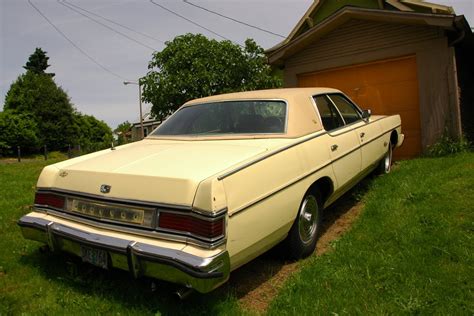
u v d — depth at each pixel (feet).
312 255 11.32
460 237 10.75
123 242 8.09
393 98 25.02
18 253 11.93
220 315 8.29
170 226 7.79
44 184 10.18
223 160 8.89
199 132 11.90
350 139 13.58
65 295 9.29
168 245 7.70
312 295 8.86
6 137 98.84
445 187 14.52
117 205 8.53
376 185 16.92
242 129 11.37
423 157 22.49
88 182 9.17
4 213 16.29
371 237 11.64
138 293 9.26
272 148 9.86
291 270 10.56
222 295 9.26
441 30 22.36
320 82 28.48
